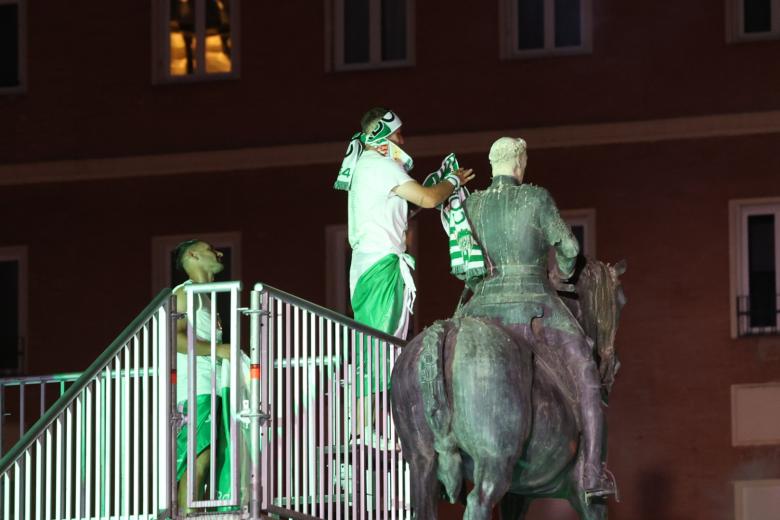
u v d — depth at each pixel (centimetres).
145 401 1852
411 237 4259
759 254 4162
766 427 4119
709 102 4188
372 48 4344
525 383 1756
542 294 1841
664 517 4128
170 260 4419
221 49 4431
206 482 1961
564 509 4025
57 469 1802
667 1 4219
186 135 4425
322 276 4344
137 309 4425
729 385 4138
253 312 1856
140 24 4466
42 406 2091
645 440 4144
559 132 4222
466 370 1739
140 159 4434
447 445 1750
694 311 4159
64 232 4459
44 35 4500
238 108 4403
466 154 4256
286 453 1877
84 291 4444
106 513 1836
